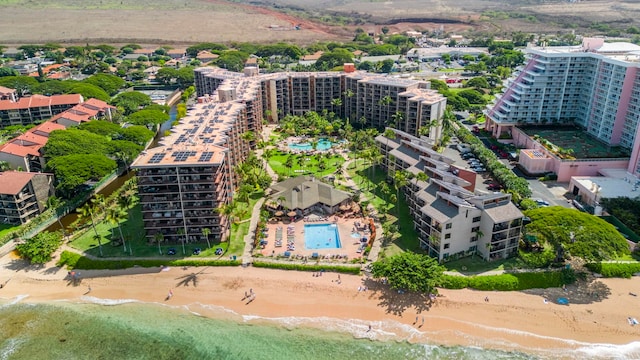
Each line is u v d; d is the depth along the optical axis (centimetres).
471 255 13462
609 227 12825
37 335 11306
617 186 16688
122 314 11912
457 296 12012
